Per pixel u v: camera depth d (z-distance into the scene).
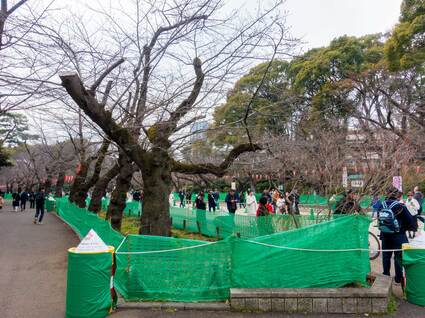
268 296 5.45
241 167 22.11
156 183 8.10
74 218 16.56
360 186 9.89
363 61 26.38
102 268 5.09
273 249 5.83
